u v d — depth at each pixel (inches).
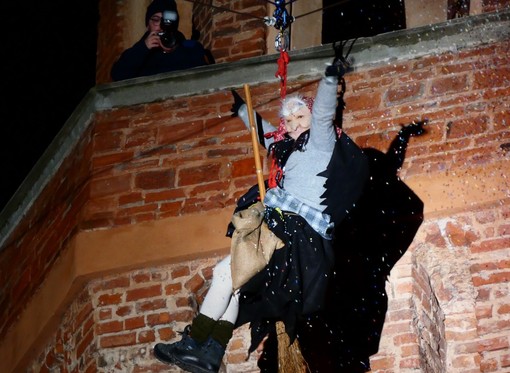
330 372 423.8
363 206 429.1
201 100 455.5
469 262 429.4
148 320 438.3
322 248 362.9
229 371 433.4
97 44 535.8
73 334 451.2
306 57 446.9
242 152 446.6
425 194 428.1
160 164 451.8
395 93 439.2
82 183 459.5
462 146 430.9
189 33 498.9
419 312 427.8
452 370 426.9
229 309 371.2
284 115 373.7
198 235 439.8
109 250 445.1
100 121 461.7
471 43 440.5
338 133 364.2
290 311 363.9
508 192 426.6
